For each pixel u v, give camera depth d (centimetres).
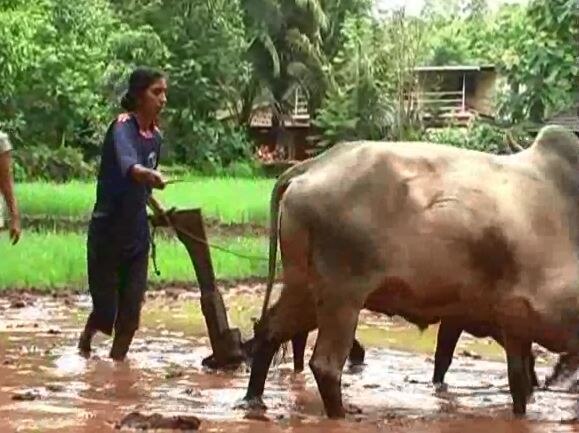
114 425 585
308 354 820
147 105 745
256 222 1902
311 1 3991
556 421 638
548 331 643
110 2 3406
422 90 3909
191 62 3453
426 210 625
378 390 712
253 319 783
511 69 1978
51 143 2981
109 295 776
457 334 722
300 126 4259
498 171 644
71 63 2756
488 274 634
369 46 3731
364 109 3700
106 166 757
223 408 644
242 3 3947
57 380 708
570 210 650
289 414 633
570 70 1827
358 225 621
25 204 1970
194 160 3509
